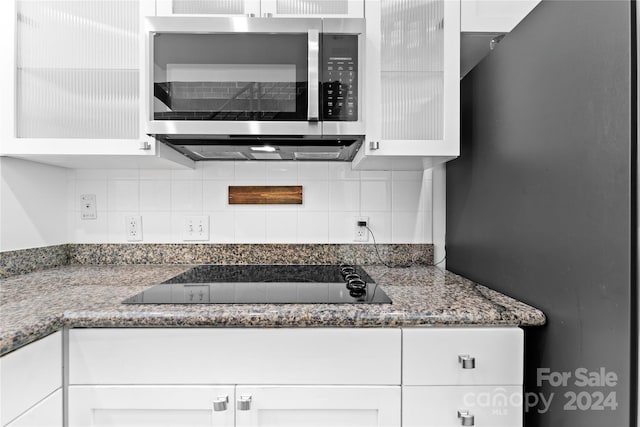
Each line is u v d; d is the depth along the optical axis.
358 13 1.14
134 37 1.14
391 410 0.83
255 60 1.08
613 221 0.64
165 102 1.08
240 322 0.81
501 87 1.02
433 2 1.15
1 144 1.13
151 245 1.49
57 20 1.14
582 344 0.71
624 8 0.61
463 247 1.28
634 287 0.61
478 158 1.17
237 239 1.51
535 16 0.86
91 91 1.14
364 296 0.95
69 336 0.82
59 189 1.45
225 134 1.09
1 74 1.12
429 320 0.81
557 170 0.78
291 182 1.51
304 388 0.83
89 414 0.82
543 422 0.84
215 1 1.16
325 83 1.08
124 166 1.43
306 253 1.51
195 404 0.82
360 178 1.51
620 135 0.62
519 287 0.93
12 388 0.68
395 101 1.14
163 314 0.81
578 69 0.72
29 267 1.30
